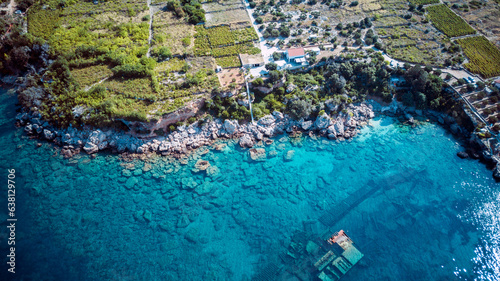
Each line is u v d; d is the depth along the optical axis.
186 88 111.88
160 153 103.81
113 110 102.81
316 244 82.12
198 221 87.50
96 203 91.31
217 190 94.44
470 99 111.50
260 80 112.00
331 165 101.25
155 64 119.44
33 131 108.56
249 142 105.69
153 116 102.12
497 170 96.94
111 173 98.81
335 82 114.44
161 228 86.00
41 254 79.94
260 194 93.75
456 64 123.69
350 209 89.56
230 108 110.44
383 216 88.00
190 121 107.38
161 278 76.81
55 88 111.81
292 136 109.31
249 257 80.56
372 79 116.44
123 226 86.31
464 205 90.62
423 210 89.31
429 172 98.75
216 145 105.81
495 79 118.88
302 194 93.50
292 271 77.31
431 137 109.19
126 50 123.00
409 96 115.12
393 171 99.00
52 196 92.38
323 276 76.31
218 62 121.81
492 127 104.75
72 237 83.56
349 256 79.75
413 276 76.81
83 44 124.12
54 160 101.56
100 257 80.06
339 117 112.69
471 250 81.50
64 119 105.69
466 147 105.50
